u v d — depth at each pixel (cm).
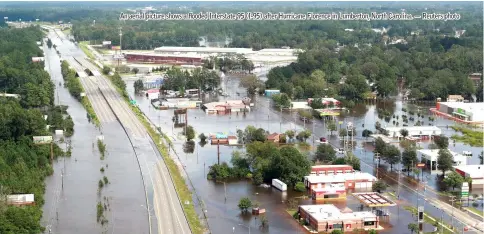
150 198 18725
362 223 16750
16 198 17475
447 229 16638
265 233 16362
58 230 16038
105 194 19050
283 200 19112
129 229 16212
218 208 18275
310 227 16850
